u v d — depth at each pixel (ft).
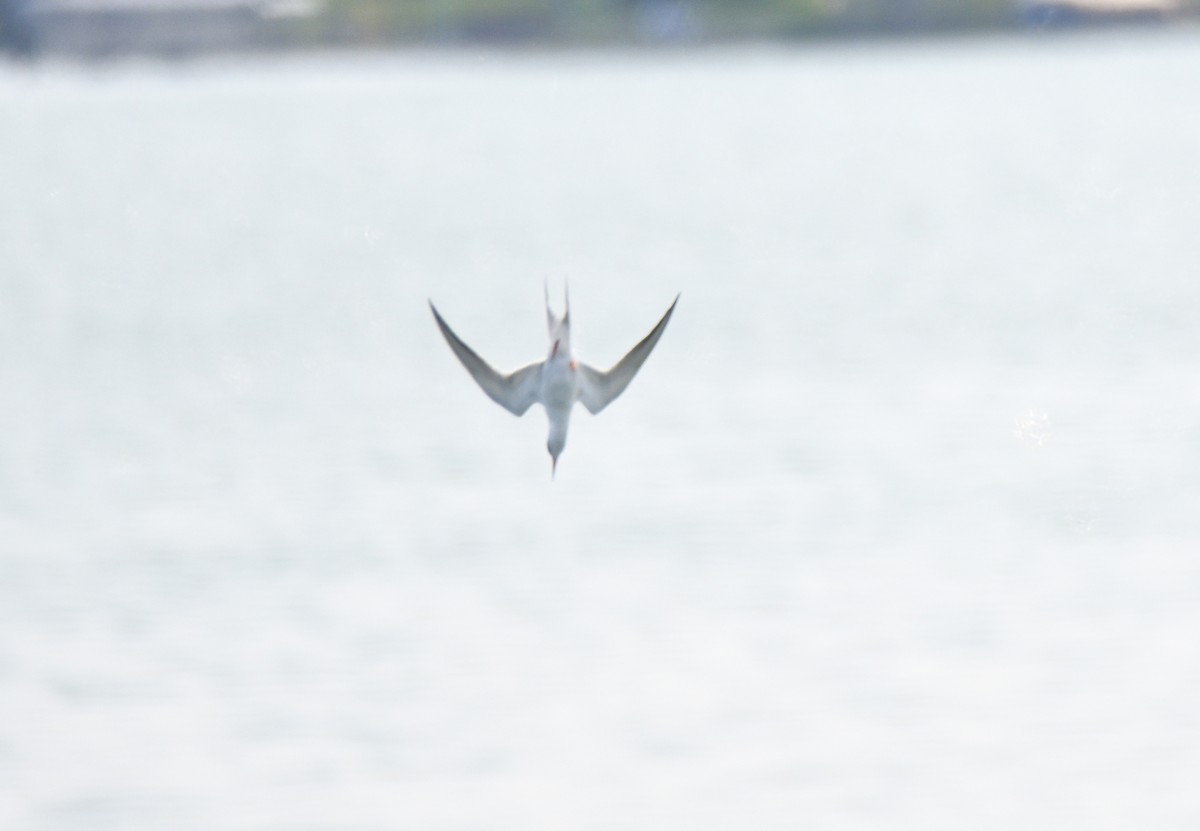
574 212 383.24
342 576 120.78
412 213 385.70
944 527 129.59
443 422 169.17
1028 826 87.35
